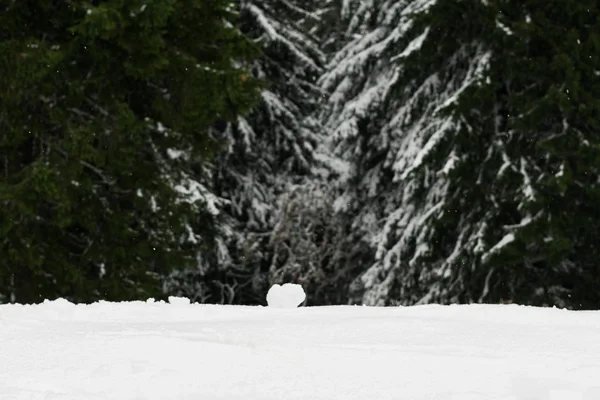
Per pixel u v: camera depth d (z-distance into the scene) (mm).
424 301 22375
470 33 21984
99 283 18625
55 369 5414
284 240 28953
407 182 22578
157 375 5242
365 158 29500
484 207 21391
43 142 17922
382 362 5914
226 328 7754
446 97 22812
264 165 30172
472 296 21719
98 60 17672
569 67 20484
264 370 5539
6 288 18000
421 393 5047
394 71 23703
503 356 6285
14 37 17609
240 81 18312
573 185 20562
